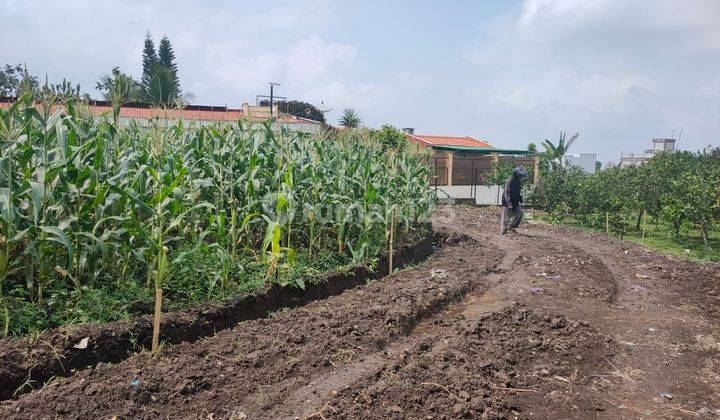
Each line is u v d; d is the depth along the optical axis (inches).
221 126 360.2
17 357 157.6
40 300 190.2
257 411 154.0
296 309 241.6
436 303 275.7
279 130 366.3
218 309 213.5
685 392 191.2
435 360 196.9
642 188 693.3
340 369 185.9
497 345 219.5
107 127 247.9
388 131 874.8
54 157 213.6
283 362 184.5
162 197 212.7
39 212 193.9
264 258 262.2
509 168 995.9
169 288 224.8
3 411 136.6
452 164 1039.0
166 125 319.3
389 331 223.3
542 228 638.5
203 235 223.6
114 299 200.7
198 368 171.3
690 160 779.4
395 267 355.6
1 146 195.0
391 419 153.8
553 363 209.3
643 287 347.9
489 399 169.9
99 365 167.5
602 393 187.6
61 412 138.8
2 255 177.3
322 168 338.0
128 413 143.3
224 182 286.0
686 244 575.8
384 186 378.6
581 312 278.5
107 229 213.5
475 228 602.5
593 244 514.9
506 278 351.3
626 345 234.4
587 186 716.7
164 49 1872.5
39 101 223.0
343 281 290.2
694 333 253.4
